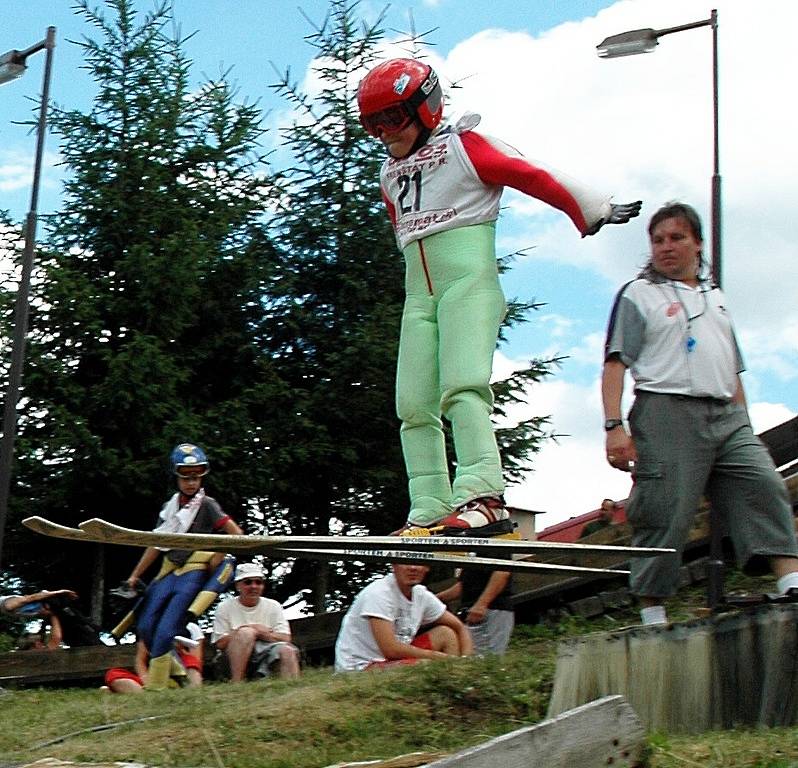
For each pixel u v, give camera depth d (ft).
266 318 61.72
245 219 62.44
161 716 20.95
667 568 20.38
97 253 59.62
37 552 56.95
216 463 55.77
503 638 27.78
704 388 20.36
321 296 62.08
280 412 58.08
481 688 20.66
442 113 31.09
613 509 41.04
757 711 17.56
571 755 14.25
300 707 20.12
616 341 20.80
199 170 61.77
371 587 25.02
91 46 61.21
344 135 61.57
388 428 58.85
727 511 20.77
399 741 18.95
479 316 30.07
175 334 58.18
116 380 54.24
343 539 21.27
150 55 61.52
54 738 20.65
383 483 59.06
